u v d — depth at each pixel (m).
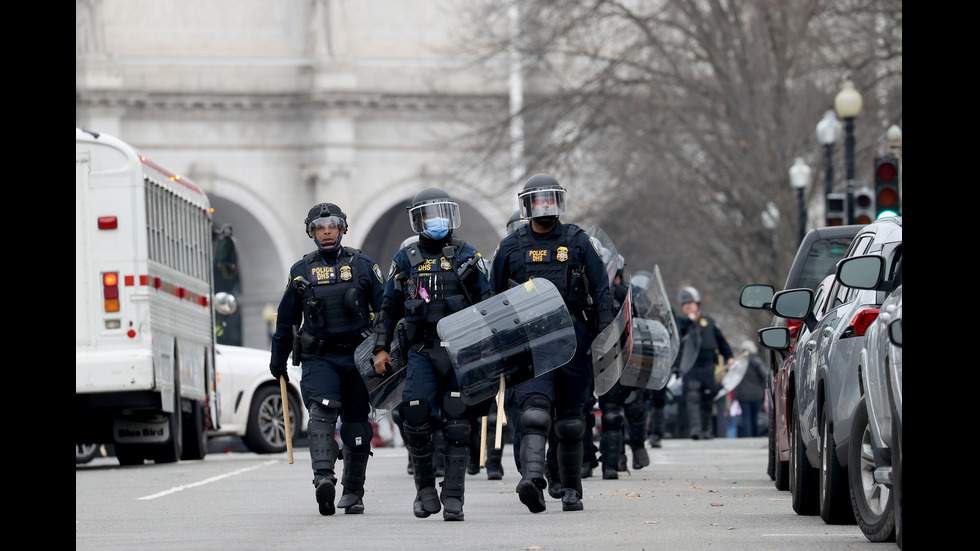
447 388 31.50
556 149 121.50
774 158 106.50
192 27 194.75
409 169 199.25
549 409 31.14
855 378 26.39
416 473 32.12
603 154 123.62
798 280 41.56
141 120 192.38
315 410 33.47
